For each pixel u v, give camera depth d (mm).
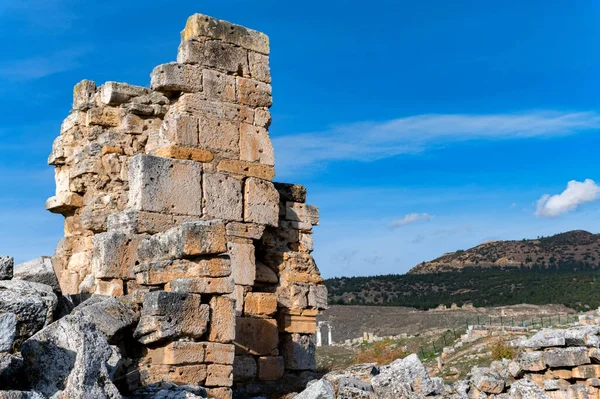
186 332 12516
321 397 11594
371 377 12805
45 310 9578
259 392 16312
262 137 17656
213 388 12727
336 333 77750
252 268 16938
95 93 20250
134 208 15516
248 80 17703
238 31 17781
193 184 16219
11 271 10727
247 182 17203
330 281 133125
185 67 16766
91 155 18984
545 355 19828
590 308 85625
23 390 8422
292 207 18922
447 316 79562
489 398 18125
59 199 20016
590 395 19203
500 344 39562
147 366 12344
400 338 58625
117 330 12062
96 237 15414
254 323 16734
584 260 164500
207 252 13094
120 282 14977
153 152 18094
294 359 17750
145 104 19156
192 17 17234
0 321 8055
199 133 16656
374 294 120125
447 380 35438
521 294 102438
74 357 8820
